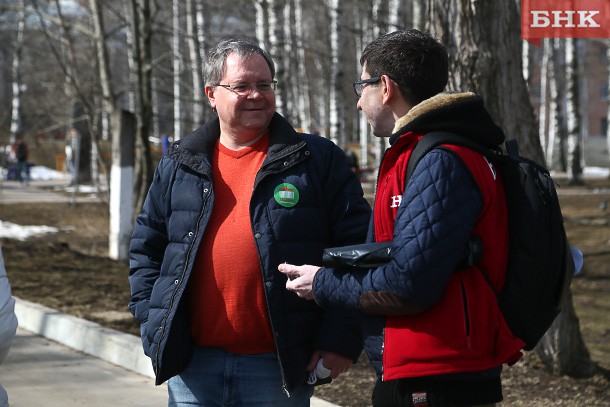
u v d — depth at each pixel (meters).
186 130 24.69
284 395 3.77
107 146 26.30
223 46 3.80
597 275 14.57
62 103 25.64
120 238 13.88
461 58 6.89
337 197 3.82
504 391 6.77
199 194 3.74
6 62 43.19
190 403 3.82
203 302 3.71
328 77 33.22
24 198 27.88
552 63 42.16
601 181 38.72
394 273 2.90
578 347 7.40
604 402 6.58
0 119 39.03
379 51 3.22
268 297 3.64
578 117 34.38
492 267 3.02
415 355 2.95
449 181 2.91
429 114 3.03
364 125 39.56
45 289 10.66
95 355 7.77
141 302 3.90
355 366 7.39
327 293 3.15
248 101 3.73
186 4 21.84
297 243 3.70
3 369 7.29
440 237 2.86
